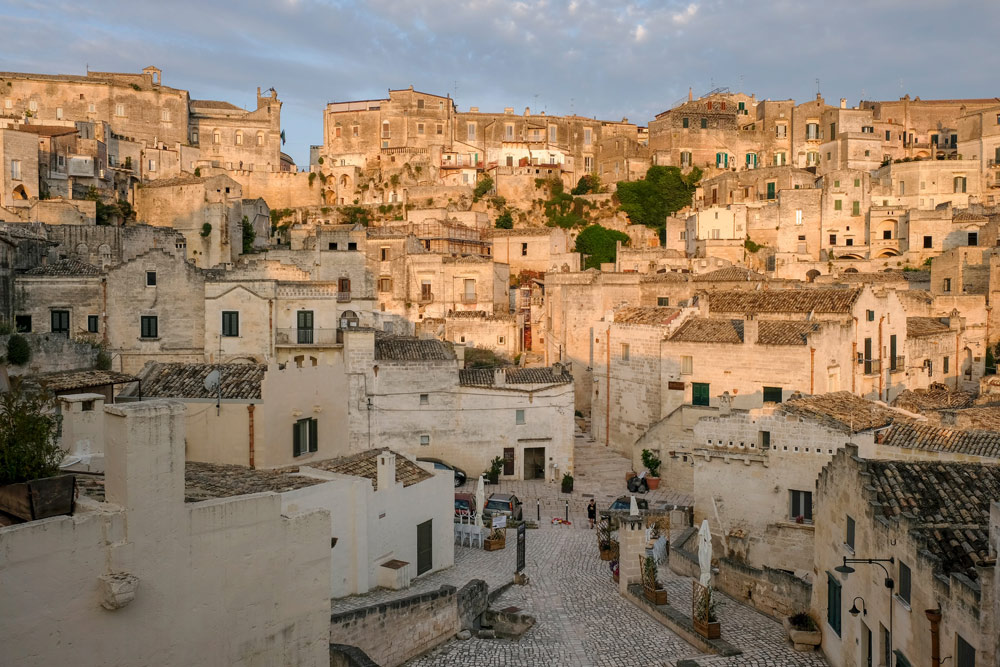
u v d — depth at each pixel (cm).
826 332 5684
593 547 4591
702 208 12506
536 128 15675
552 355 8762
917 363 7100
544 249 11412
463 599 3284
